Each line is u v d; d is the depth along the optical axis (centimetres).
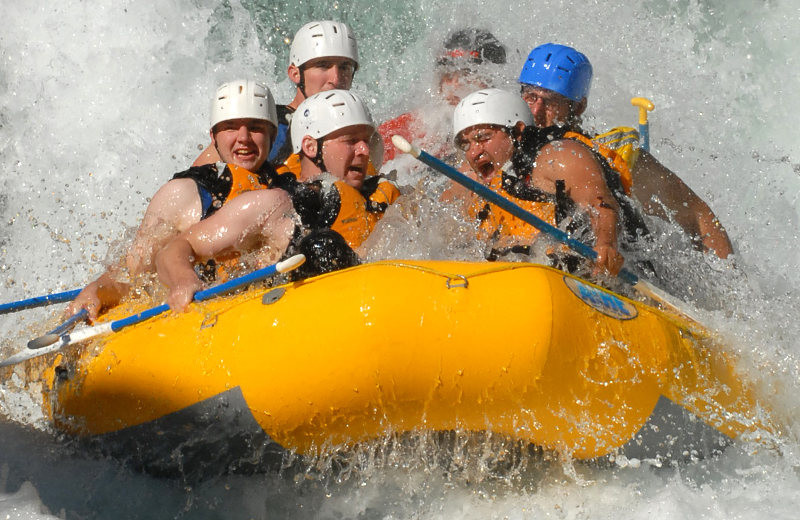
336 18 2911
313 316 1361
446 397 1348
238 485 1500
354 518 1452
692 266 1802
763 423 1544
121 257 1772
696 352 1501
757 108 2781
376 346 1327
